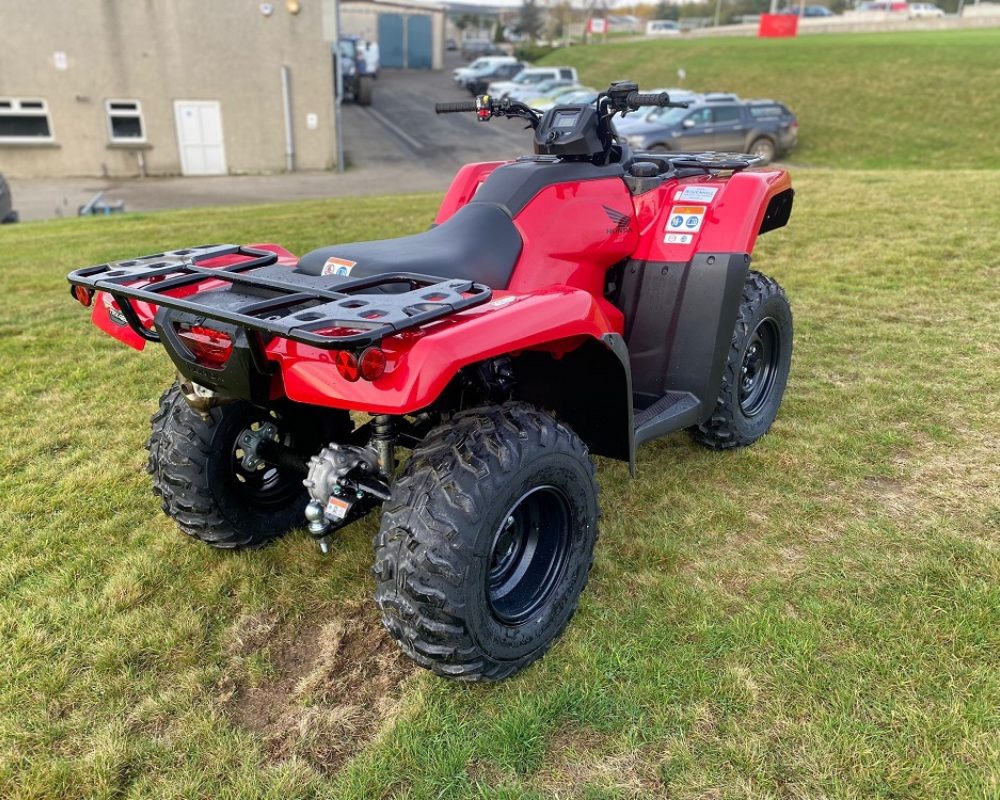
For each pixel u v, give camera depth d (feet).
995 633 8.07
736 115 60.64
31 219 52.21
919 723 7.07
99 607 9.14
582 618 8.73
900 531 10.02
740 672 7.77
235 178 70.74
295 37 70.49
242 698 7.91
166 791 6.81
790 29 144.77
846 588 8.95
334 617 9.02
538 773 6.87
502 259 8.85
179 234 31.27
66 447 13.34
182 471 9.34
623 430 9.45
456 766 6.95
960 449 12.02
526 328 7.13
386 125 97.04
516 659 7.71
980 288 19.35
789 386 14.52
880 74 91.04
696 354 10.91
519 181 9.31
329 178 69.77
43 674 8.14
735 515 10.57
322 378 6.66
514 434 7.30
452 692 7.80
